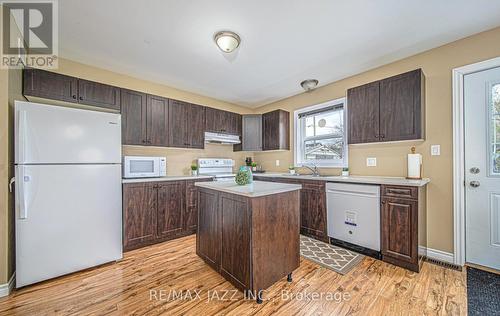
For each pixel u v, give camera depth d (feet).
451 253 7.29
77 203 6.91
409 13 6.01
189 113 11.84
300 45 7.66
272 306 5.24
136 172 9.55
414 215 6.77
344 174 10.09
